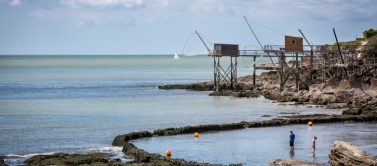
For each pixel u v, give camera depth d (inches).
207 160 3203.7
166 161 3043.8
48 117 4926.2
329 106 5472.4
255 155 3339.1
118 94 7160.4
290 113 5108.3
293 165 2674.7
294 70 6840.6
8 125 4461.1
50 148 3538.4
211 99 6432.1
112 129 4276.6
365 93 5497.1
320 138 3890.3
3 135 4005.9
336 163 2763.3
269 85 7032.5
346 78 5821.9
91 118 4867.1
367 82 5629.9
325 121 4601.4
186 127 4106.8
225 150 3481.8
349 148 2716.5
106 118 4864.7
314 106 5580.7
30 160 3078.2
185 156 3309.5
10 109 5526.6
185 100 6348.4
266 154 3366.1
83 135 4015.8
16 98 6668.3
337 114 4948.3
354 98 5511.8
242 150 3481.8
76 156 3171.8
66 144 3671.3
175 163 2984.7
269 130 4232.3
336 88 5757.9
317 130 4232.3
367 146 3595.0
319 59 6692.9
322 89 5890.8
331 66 5910.4
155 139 3841.0
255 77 7559.1
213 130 4185.5
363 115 4724.4
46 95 7066.9
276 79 7406.5
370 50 6363.2
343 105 5433.1
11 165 3002.0
